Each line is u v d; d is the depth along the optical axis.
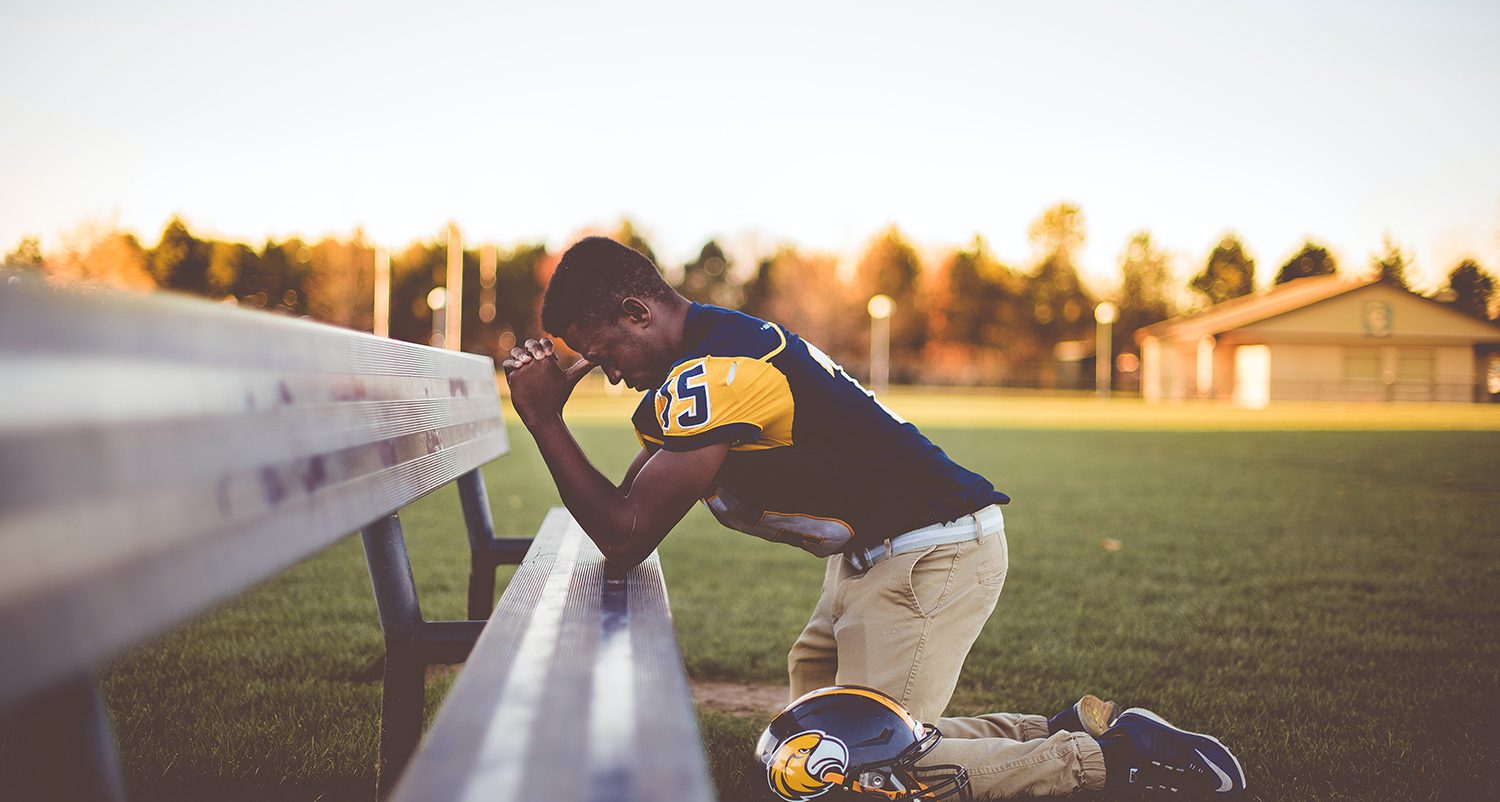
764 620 4.26
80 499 0.71
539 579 1.80
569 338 1.98
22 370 0.67
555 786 0.84
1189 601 4.73
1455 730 2.90
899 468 2.07
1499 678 3.47
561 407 1.89
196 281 54.09
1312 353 41.62
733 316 2.01
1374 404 41.09
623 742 0.94
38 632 0.65
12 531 0.64
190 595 0.85
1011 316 71.19
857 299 68.69
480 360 3.09
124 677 3.18
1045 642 3.94
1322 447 15.53
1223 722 2.95
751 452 1.93
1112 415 28.06
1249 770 2.54
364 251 50.88
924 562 2.09
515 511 7.41
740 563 5.61
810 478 2.00
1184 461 12.76
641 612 1.52
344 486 1.33
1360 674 3.52
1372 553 6.12
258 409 1.06
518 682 1.12
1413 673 3.52
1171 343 51.66
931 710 2.11
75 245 35.47
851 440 2.00
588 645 1.30
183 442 0.87
